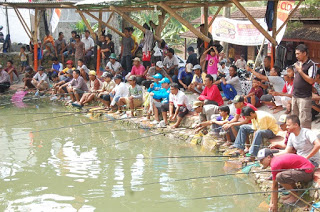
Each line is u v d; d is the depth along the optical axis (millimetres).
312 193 6516
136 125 12594
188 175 8773
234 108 10086
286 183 6527
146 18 28203
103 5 16344
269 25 11562
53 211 7215
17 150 10656
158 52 15539
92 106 14961
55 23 20797
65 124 13328
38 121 13742
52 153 10398
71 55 20109
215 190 7977
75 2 17547
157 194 7859
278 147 8078
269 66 12594
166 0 12680
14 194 7949
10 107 15719
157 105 12305
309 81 7660
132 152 10430
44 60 20125
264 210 6996
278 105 10555
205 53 13523
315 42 16797
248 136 9195
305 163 6551
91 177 8758
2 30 23500
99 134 12125
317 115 9609
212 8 31594
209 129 10859
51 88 17078
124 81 16219
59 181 8555
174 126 11750
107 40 17859
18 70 20000
